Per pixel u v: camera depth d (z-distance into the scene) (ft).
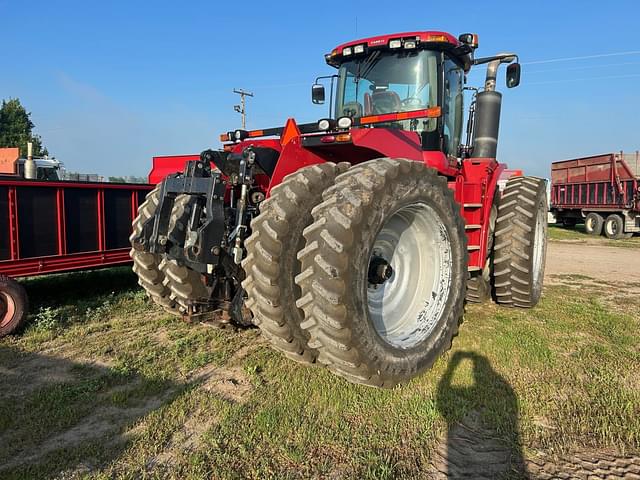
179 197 11.34
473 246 16.11
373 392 11.19
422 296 12.00
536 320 17.34
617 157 59.67
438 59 15.96
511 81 18.10
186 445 9.31
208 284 11.80
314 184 10.29
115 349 14.44
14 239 18.43
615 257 38.96
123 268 28.68
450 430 9.95
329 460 8.78
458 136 17.94
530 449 9.40
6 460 8.87
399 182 10.20
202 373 12.51
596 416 10.55
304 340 10.21
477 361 13.24
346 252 8.93
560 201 72.02
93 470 8.54
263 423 9.85
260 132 13.74
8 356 13.99
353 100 17.16
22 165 41.88
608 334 16.14
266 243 9.69
